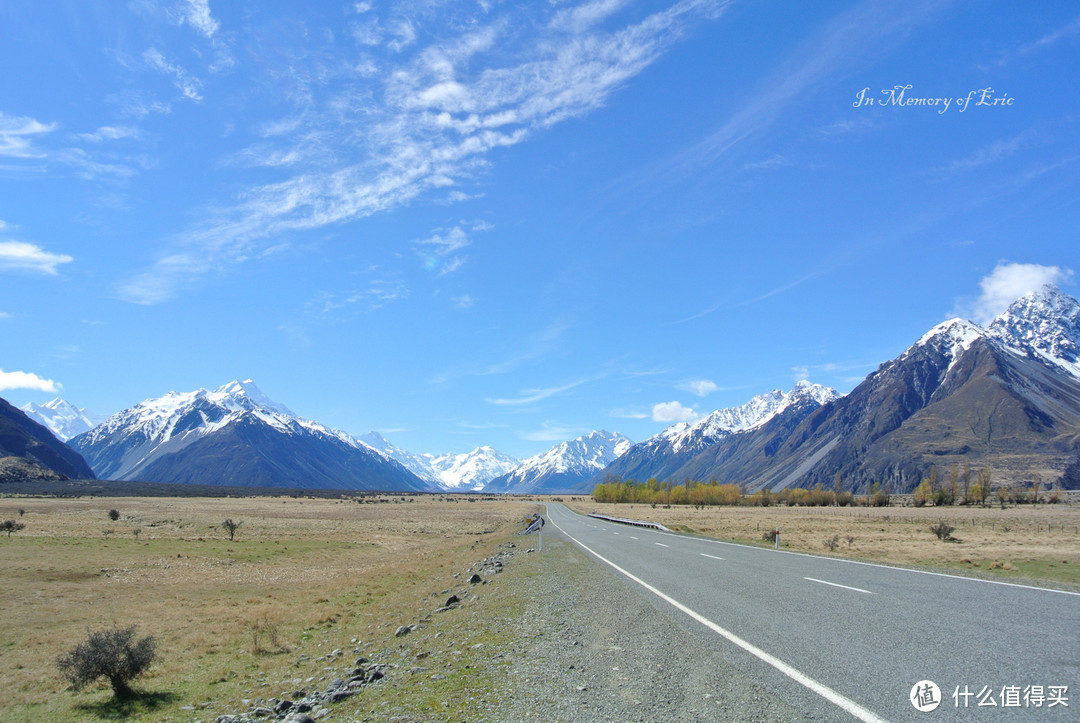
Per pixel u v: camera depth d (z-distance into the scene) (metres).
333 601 27.73
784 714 6.48
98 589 33.28
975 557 30.59
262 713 11.22
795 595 14.04
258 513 110.19
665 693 7.54
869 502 189.38
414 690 9.39
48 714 14.51
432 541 63.34
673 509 147.00
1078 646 8.82
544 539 43.84
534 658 10.12
